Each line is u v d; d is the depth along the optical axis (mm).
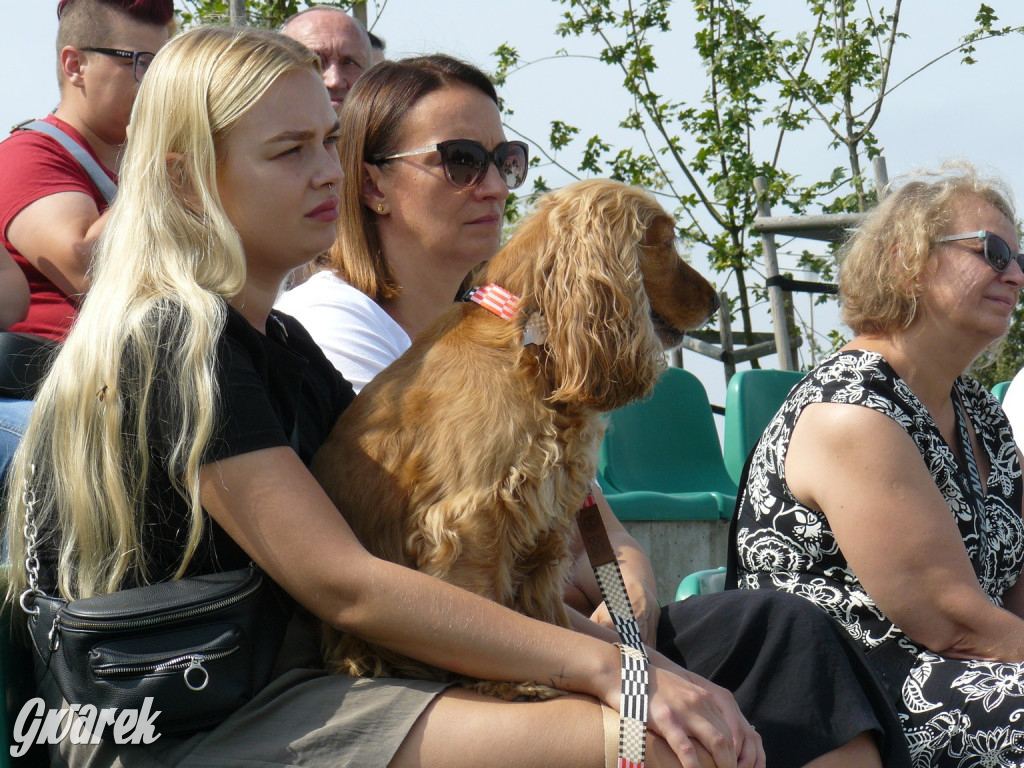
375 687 2971
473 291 3656
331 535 2949
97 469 2963
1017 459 4832
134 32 5516
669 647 3627
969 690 3863
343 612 2945
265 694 2961
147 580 2988
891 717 3303
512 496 3250
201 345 2918
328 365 3875
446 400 3338
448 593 2953
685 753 2812
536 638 2955
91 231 4969
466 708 2908
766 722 3223
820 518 4207
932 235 4328
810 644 3293
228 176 3271
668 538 7531
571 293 3445
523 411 3344
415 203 4586
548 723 2857
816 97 15805
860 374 4262
